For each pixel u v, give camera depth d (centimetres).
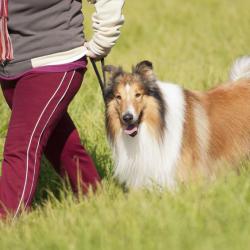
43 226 997
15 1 1014
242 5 3269
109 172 1271
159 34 2809
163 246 891
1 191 1052
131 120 1099
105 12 1022
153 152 1144
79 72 1045
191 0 3412
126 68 2078
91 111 1591
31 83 1030
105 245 909
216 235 920
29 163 1041
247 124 1243
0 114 1582
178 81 1814
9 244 959
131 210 1006
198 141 1179
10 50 1024
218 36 2662
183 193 1077
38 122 1035
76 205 1083
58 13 1020
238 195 1045
